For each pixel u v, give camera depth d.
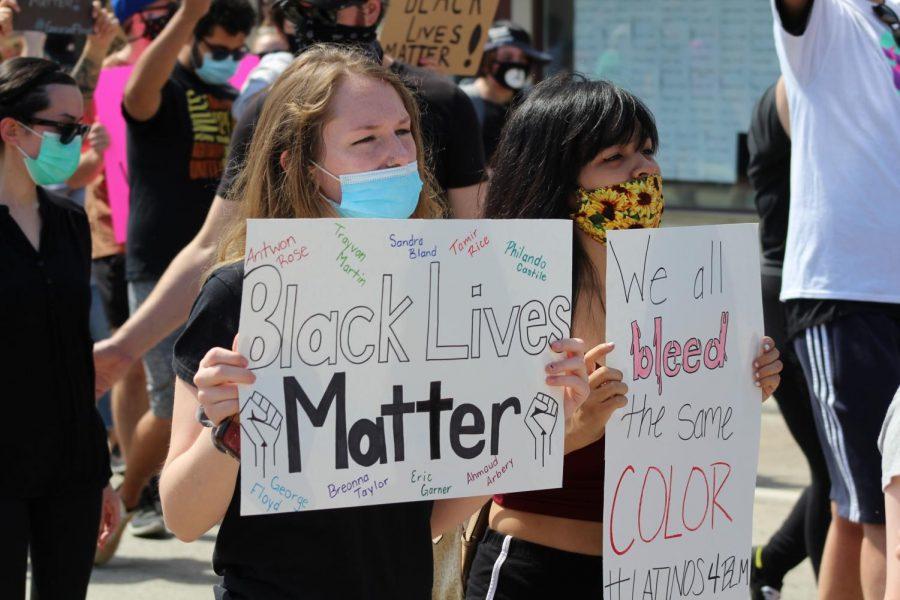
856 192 5.26
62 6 8.17
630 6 13.57
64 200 5.33
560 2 13.71
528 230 3.38
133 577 7.47
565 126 3.97
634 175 3.99
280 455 3.11
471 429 3.33
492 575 4.04
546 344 3.42
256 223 3.06
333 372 3.17
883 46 5.32
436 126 5.45
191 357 3.27
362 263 3.19
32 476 4.93
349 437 3.19
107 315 9.42
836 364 5.28
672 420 3.81
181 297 5.20
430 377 3.28
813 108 5.38
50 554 5.09
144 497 8.16
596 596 3.94
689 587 3.88
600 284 4.05
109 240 9.25
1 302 4.90
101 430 5.25
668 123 13.73
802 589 7.20
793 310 5.48
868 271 5.24
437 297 3.28
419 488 3.28
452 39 7.45
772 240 6.45
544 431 3.42
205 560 7.79
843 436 5.27
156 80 7.54
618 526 3.75
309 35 5.61
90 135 8.65
